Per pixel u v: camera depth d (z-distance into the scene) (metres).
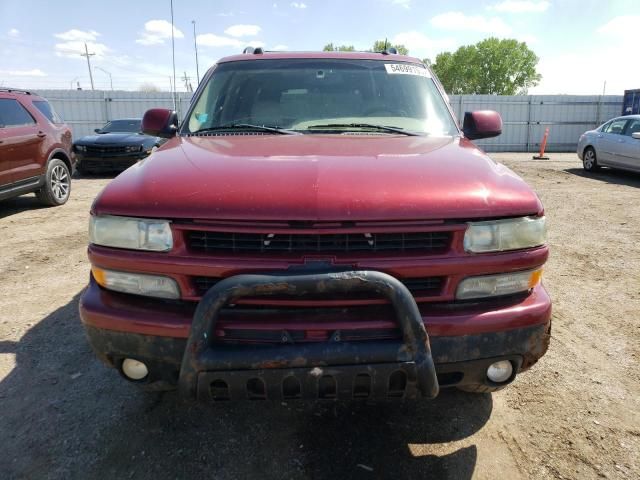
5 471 2.28
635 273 5.03
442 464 2.33
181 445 2.45
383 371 1.88
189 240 2.03
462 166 2.29
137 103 23.34
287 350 1.86
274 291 1.85
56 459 2.36
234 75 3.50
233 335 1.96
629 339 3.61
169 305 2.07
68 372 3.12
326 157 2.33
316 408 2.75
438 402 2.82
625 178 12.27
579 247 6.00
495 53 69.19
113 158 12.23
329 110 3.24
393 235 2.01
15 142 7.25
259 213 1.94
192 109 3.37
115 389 2.93
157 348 2.05
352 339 1.95
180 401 2.81
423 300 2.04
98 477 2.24
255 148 2.54
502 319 2.06
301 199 1.96
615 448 2.45
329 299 1.98
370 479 2.24
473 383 2.18
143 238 2.04
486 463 2.34
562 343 3.55
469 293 2.07
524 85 71.31
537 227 2.15
